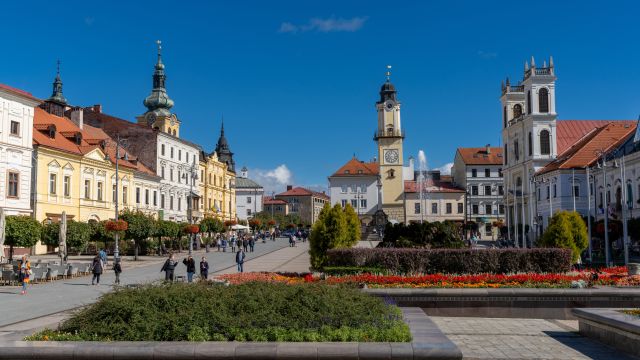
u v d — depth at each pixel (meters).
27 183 55.31
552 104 88.06
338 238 31.00
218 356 10.70
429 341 11.23
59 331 12.12
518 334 16.73
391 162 126.94
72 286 31.70
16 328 18.00
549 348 14.80
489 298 19.97
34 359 10.82
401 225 31.11
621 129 80.56
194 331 11.55
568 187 76.06
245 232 102.88
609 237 47.47
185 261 32.28
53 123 68.44
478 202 125.00
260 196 182.25
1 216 35.09
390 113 127.25
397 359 10.63
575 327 17.94
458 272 25.39
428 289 20.31
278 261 49.03
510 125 98.44
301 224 176.88
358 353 10.66
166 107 105.56
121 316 12.07
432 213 126.00
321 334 11.66
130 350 10.76
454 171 138.75
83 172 65.38
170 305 12.38
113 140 85.75
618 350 14.49
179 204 93.56
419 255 25.55
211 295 13.05
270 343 11.03
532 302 19.83
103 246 60.00
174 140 91.50
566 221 35.16
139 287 13.55
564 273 25.28
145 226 52.66
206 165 106.31
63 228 40.44
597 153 58.88
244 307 12.47
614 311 15.83
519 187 95.00
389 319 12.80
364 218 136.12
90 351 10.77
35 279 33.78
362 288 20.81
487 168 125.62
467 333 16.91
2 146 51.84
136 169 77.88
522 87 102.19
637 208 60.03
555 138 87.88
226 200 118.50
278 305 12.59
